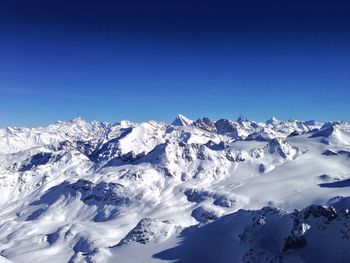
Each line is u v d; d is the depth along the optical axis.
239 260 140.88
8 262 139.00
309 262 120.12
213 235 171.38
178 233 192.12
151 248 180.12
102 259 179.62
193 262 156.75
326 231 127.75
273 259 129.38
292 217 148.12
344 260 113.88
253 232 151.75
